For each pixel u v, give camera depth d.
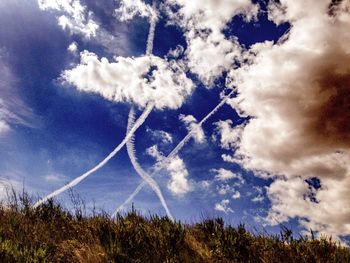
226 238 5.95
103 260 4.88
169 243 5.52
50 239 5.43
